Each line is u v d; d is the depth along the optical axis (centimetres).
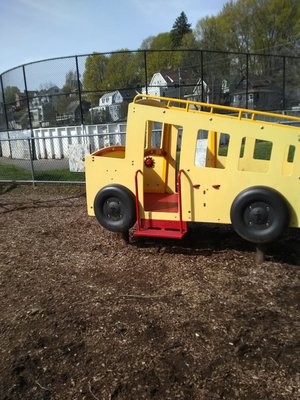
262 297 388
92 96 1939
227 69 2569
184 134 453
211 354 301
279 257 486
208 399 256
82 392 268
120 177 496
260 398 255
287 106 2600
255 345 310
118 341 323
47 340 330
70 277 456
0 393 269
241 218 435
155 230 489
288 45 5022
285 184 426
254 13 5334
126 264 486
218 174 448
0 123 2059
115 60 2158
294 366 284
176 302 384
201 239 559
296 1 5178
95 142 1695
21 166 1444
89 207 518
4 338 336
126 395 262
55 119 1827
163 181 576
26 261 512
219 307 371
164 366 289
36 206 829
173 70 3522
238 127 434
